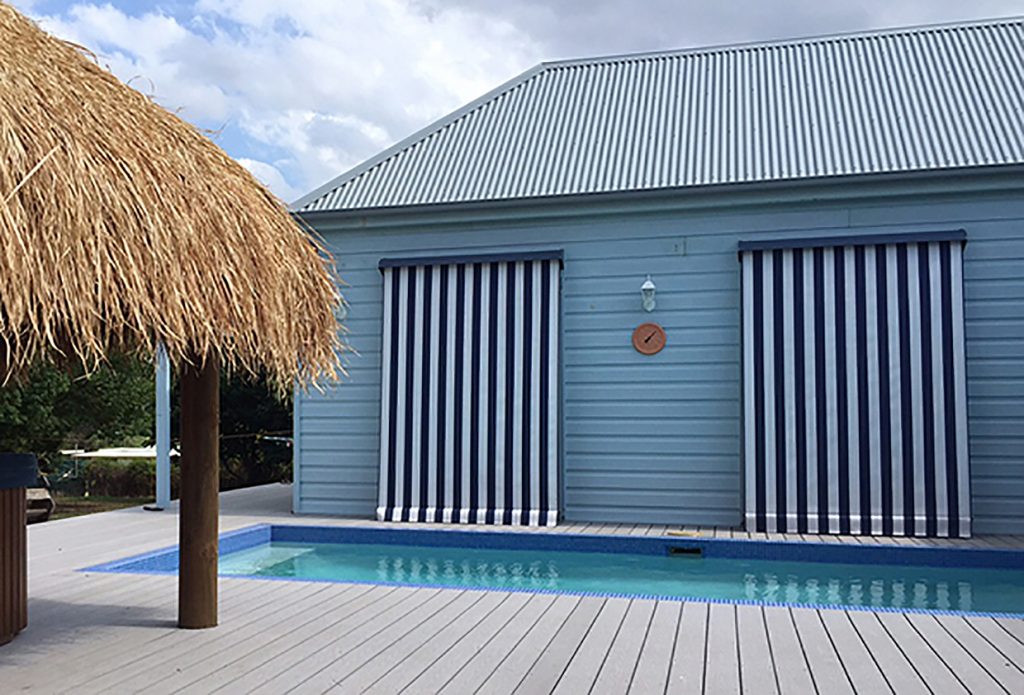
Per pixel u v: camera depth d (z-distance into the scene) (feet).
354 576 27.37
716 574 27.45
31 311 10.12
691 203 33.24
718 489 32.78
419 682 13.92
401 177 37.63
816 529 30.78
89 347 11.70
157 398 37.96
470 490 34.01
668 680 14.02
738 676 14.23
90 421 51.98
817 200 32.04
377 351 36.35
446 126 41.39
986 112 33.50
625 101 40.27
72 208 11.28
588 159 36.11
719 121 36.94
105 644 16.03
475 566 28.96
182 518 17.35
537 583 26.40
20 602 16.57
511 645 16.08
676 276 33.50
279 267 15.92
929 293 30.48
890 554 27.71
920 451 30.17
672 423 33.32
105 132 13.32
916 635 16.70
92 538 29.53
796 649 15.76
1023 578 26.58
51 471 58.49
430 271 35.22
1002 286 30.66
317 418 36.86
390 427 35.09
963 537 29.55
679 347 33.37
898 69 37.93
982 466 30.66
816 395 31.14
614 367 33.99
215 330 13.85
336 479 36.55
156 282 12.61
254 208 16.24
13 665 14.74
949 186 30.89
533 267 34.17
